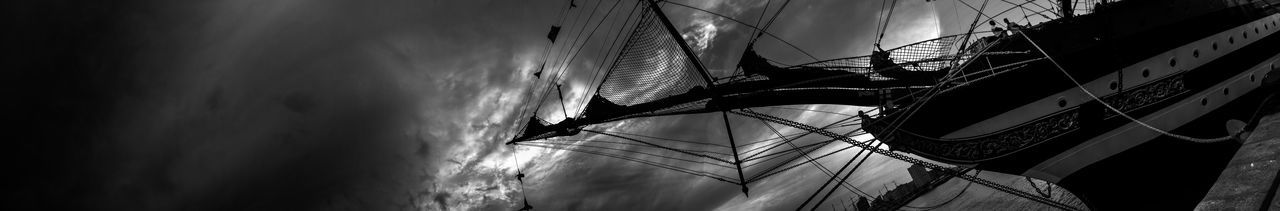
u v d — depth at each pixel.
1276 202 5.21
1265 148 6.62
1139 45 10.27
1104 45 10.23
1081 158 10.55
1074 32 10.45
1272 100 10.04
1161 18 10.30
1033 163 10.71
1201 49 10.48
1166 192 10.59
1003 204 19.08
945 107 10.71
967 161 10.89
